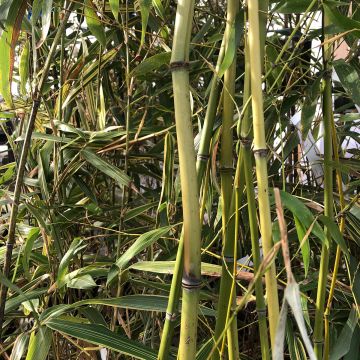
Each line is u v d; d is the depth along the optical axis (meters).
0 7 0.62
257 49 0.42
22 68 0.80
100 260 0.95
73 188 1.08
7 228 0.92
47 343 0.67
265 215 0.43
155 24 0.93
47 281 0.97
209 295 0.80
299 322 0.31
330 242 0.63
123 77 1.18
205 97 0.84
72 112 1.10
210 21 0.96
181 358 0.45
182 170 0.42
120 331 0.97
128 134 0.87
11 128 1.30
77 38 1.03
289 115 1.02
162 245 0.97
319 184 1.05
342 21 0.54
